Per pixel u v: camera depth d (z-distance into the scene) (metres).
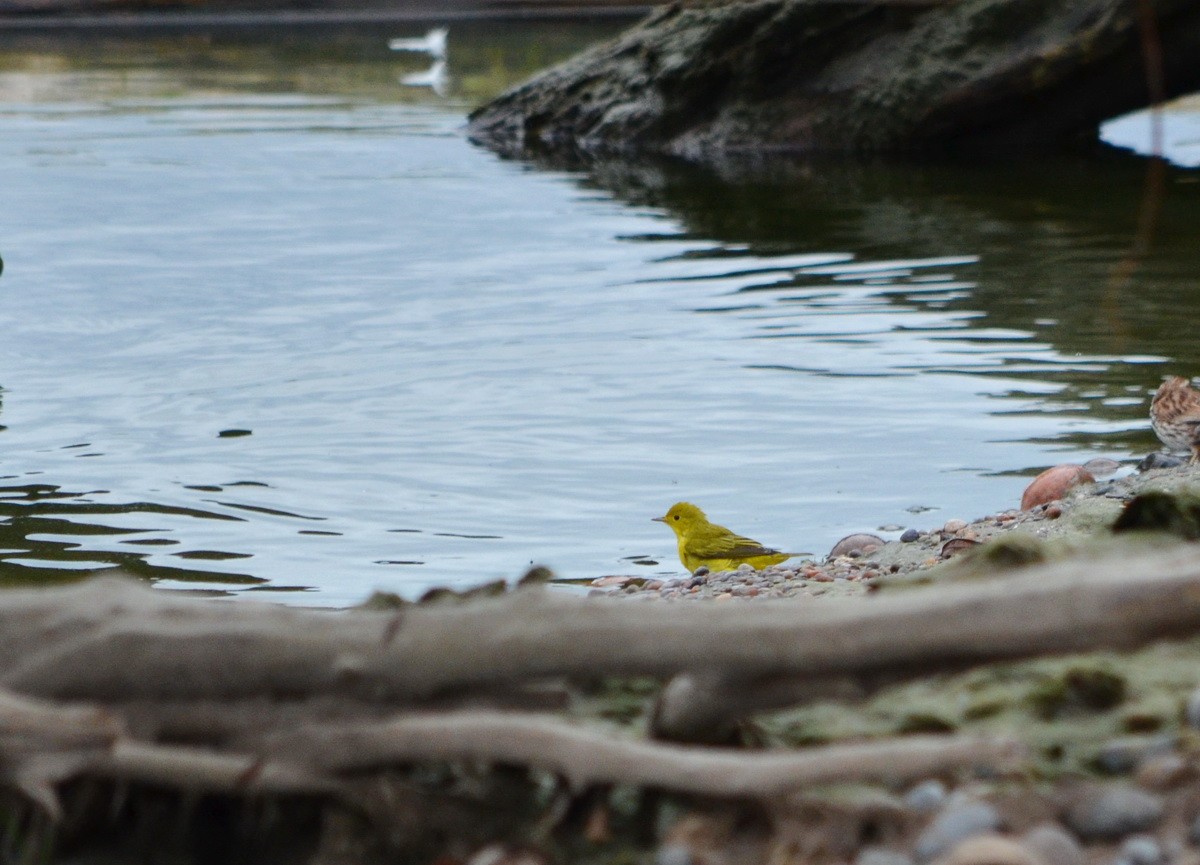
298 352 18.14
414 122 39.75
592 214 27.28
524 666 4.87
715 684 4.98
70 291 21.27
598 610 4.89
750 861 4.97
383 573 11.64
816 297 20.53
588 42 55.97
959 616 4.70
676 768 4.75
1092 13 32.41
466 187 30.20
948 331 18.41
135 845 5.24
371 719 5.00
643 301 20.55
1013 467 13.59
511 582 11.32
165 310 20.20
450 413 15.71
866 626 4.73
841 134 34.66
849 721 5.79
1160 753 5.34
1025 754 5.03
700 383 16.58
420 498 13.31
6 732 4.82
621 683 6.03
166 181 30.38
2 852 5.18
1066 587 4.67
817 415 15.37
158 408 15.95
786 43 34.66
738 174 31.95
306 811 5.21
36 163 32.41
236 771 4.96
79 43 56.41
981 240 24.17
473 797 5.29
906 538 11.23
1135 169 31.53
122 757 4.92
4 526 12.55
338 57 53.25
